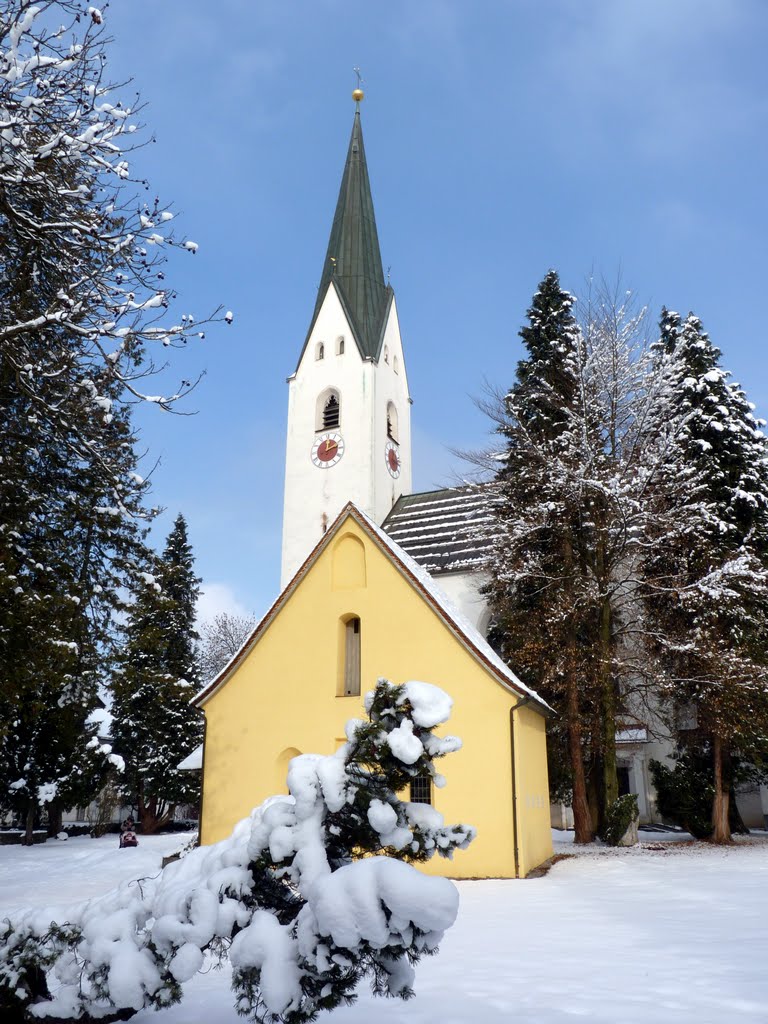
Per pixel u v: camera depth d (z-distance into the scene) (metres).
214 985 8.49
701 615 27.66
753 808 37.28
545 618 27.08
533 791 22.23
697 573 28.25
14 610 15.50
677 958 9.07
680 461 29.27
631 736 35.94
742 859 21.16
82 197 13.11
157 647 19.39
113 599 18.88
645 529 27.91
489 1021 6.52
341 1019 6.64
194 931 5.10
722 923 11.56
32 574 16.94
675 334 34.00
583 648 27.45
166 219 12.90
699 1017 6.57
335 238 56.22
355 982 5.02
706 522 28.92
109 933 5.43
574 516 28.70
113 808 48.94
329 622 23.78
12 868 25.69
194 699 24.77
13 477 16.67
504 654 30.67
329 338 52.97
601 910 13.31
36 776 37.84
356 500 48.91
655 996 7.30
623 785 38.31
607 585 28.36
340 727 22.80
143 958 5.28
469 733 21.17
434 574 37.56
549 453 29.22
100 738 54.59
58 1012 5.66
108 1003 5.78
